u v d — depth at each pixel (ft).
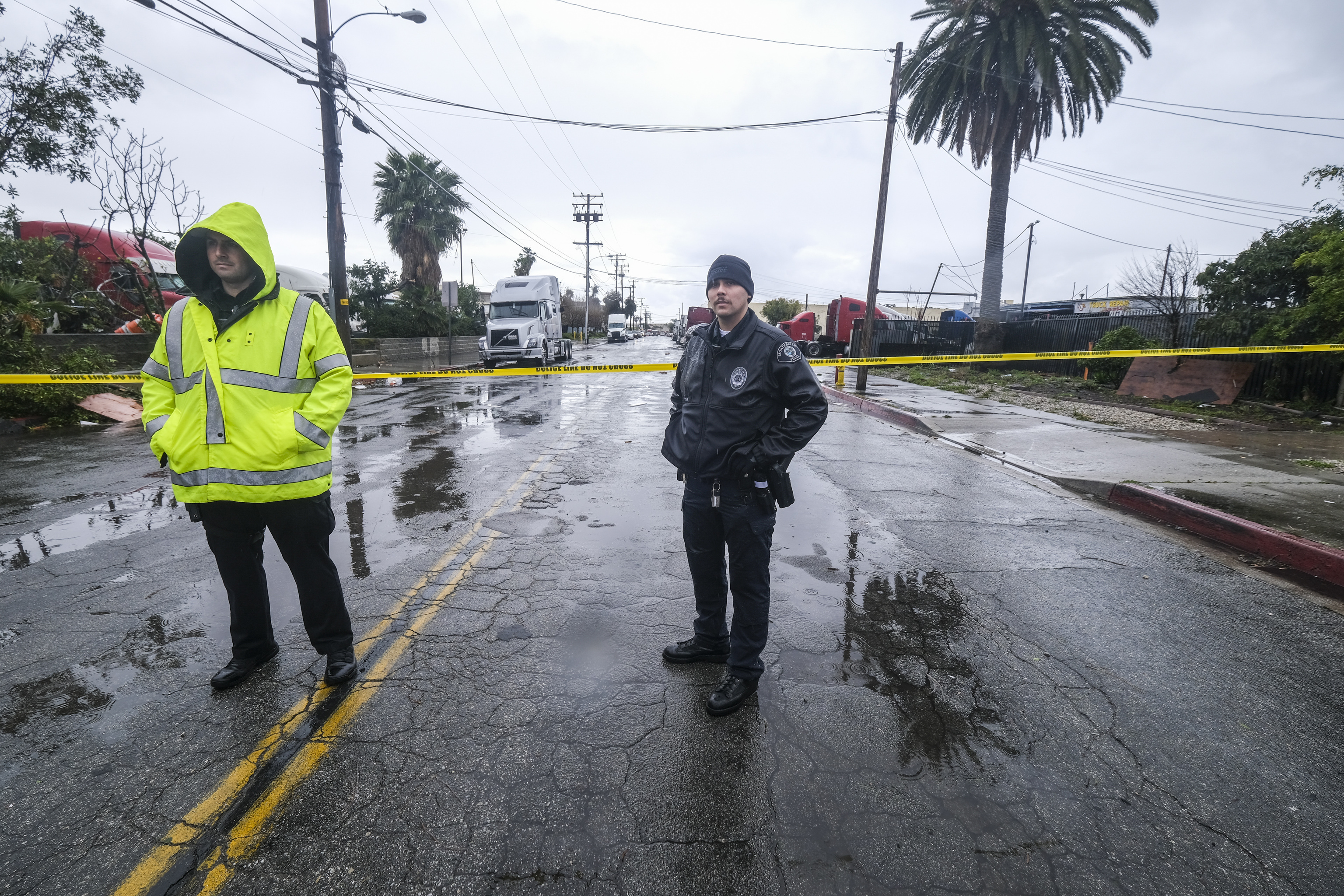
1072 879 6.07
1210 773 7.56
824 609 11.75
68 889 5.79
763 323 8.82
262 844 6.31
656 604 11.76
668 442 9.71
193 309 8.21
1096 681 9.48
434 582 12.62
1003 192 73.41
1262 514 16.20
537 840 6.40
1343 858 6.38
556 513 17.26
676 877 5.99
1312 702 9.04
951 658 10.07
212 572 13.02
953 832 6.60
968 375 65.10
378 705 8.57
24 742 7.80
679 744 7.89
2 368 34.12
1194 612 11.83
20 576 12.76
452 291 74.49
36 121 38.45
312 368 8.65
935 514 17.75
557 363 86.12
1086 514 18.16
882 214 58.03
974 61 69.26
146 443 27.07
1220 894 5.94
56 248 50.85
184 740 7.84
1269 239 43.68
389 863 6.11
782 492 8.57
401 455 24.89
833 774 7.41
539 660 9.77
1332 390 36.65
